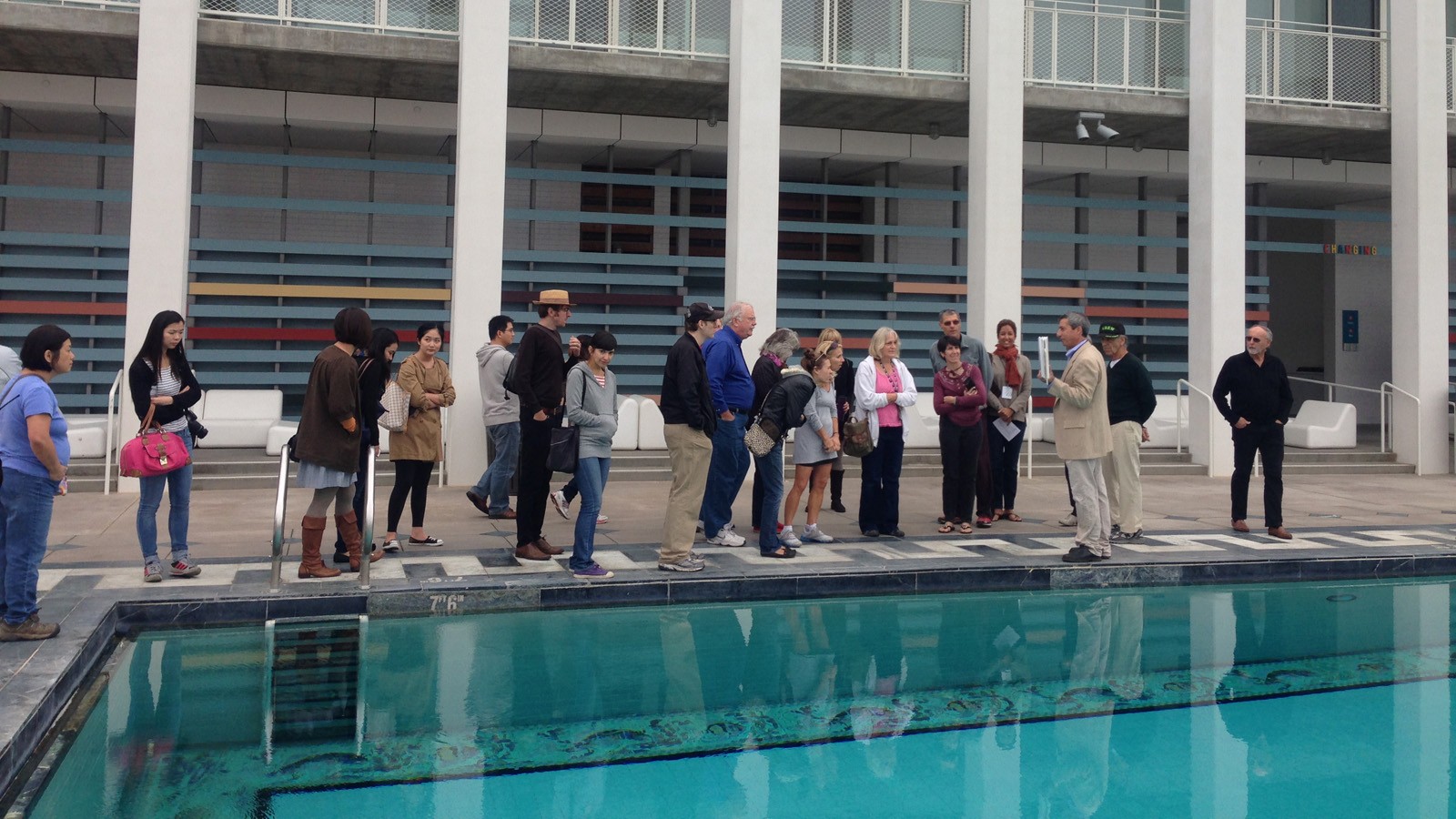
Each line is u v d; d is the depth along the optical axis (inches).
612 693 188.9
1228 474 534.0
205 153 542.3
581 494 265.9
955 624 245.6
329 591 242.4
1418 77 564.7
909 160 634.8
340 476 253.1
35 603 194.4
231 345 555.2
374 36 490.3
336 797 140.9
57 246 537.0
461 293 454.3
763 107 484.4
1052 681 199.9
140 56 427.5
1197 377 545.3
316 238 601.6
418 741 163.6
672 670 204.7
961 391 341.1
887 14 563.8
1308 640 232.2
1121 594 281.7
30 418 187.8
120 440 428.5
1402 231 573.0
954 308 637.3
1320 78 624.7
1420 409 561.0
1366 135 611.8
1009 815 137.8
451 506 397.4
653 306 607.5
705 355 295.4
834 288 631.8
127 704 179.3
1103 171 661.3
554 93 549.3
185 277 433.4
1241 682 200.2
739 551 307.3
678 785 146.9
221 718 173.2
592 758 157.2
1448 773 154.3
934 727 173.0
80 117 549.3
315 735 165.6
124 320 548.7
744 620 247.3
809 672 204.7
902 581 278.8
